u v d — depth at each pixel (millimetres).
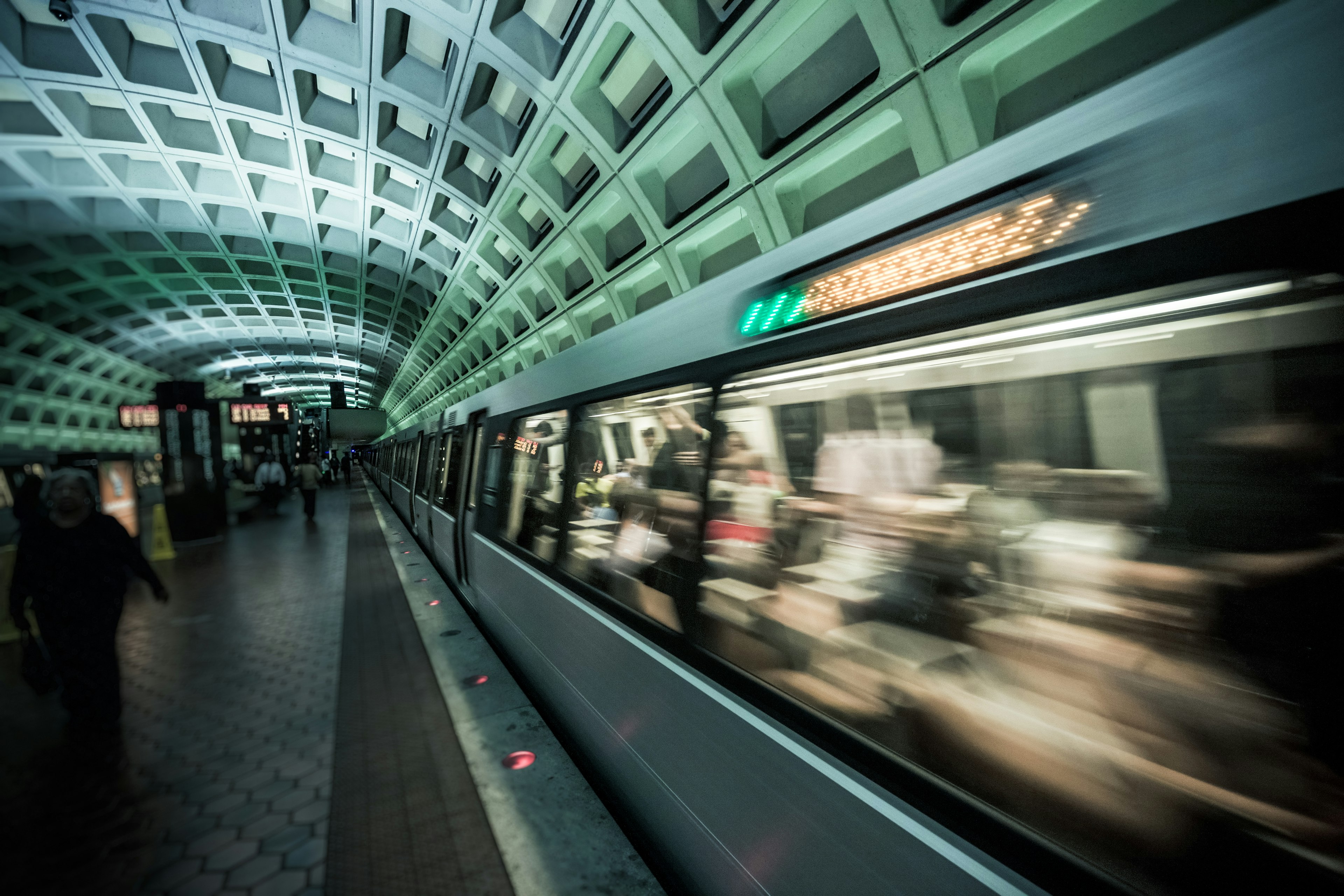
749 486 2299
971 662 1583
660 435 2883
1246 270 1046
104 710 3781
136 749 3650
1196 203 1120
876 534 1916
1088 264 1271
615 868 2494
